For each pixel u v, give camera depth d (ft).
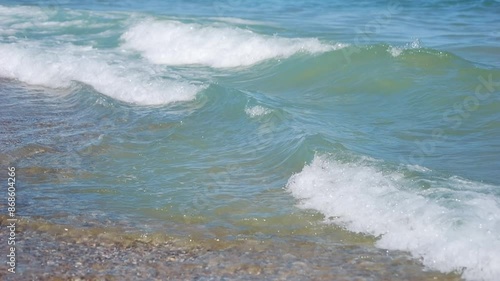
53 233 55.11
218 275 48.67
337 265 49.70
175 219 57.77
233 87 98.68
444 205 54.65
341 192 59.67
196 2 166.91
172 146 74.64
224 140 75.97
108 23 138.62
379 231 53.98
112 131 79.46
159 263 50.49
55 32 134.21
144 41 122.62
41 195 62.39
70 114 87.20
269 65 106.63
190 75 105.50
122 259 51.06
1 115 86.89
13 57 111.55
